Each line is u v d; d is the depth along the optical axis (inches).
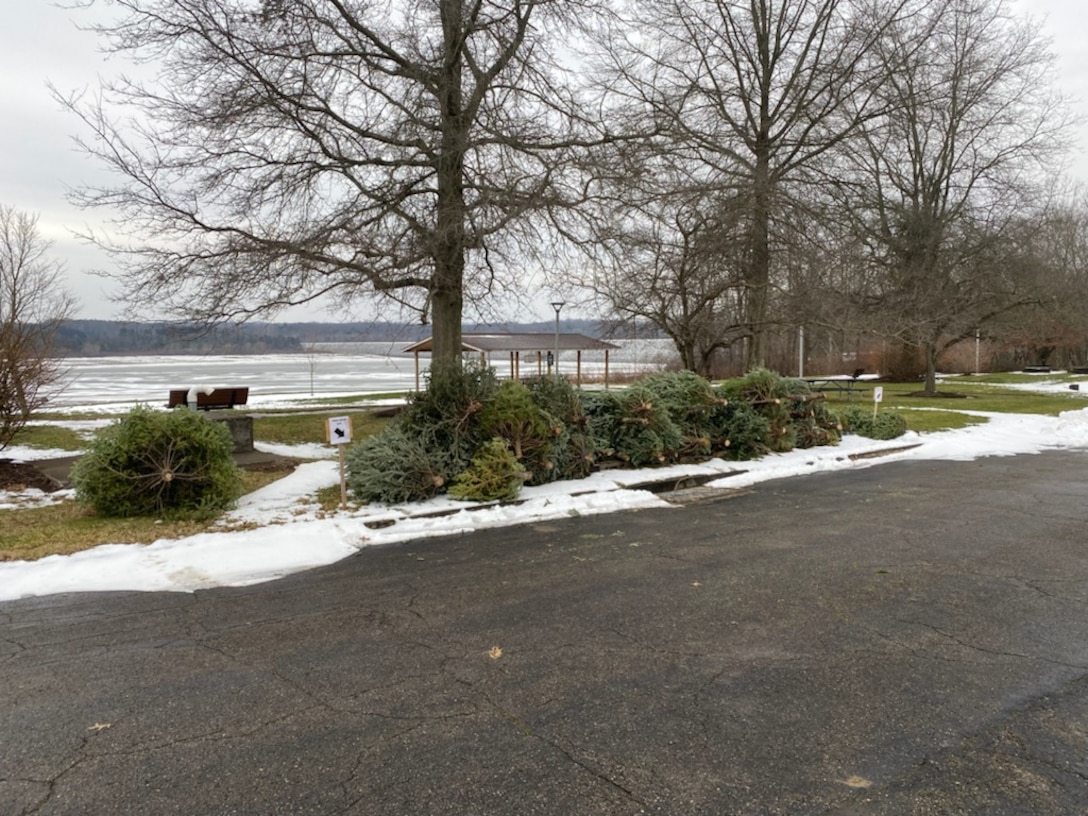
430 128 475.8
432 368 387.2
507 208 467.8
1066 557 248.2
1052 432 649.6
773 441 504.1
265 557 247.3
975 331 1139.9
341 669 156.6
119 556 245.1
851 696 141.5
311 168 499.8
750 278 727.1
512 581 222.5
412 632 179.2
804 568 235.1
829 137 797.2
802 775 113.5
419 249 481.7
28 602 204.1
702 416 474.6
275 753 121.3
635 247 565.9
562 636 175.2
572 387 423.5
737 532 289.9
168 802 107.3
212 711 137.2
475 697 142.0
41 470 397.7
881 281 978.1
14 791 110.5
